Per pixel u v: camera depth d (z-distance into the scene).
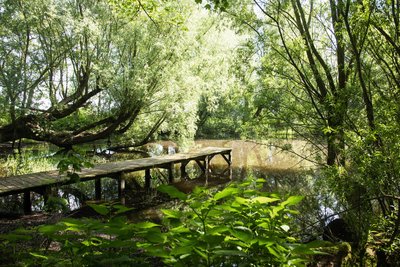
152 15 7.06
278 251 1.33
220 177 14.63
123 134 19.39
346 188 4.73
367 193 4.66
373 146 4.63
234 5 8.35
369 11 5.19
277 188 10.52
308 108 7.53
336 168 4.84
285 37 8.52
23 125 14.48
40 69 14.70
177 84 15.60
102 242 1.36
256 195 1.66
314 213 6.12
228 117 27.78
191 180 14.03
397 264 4.67
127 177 14.29
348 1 5.50
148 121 18.17
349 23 6.00
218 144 26.36
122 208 1.35
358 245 5.11
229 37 19.12
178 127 17.58
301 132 8.03
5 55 13.30
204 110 26.78
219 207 1.38
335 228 5.74
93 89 17.27
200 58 16.55
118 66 15.30
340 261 4.55
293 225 5.48
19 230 1.46
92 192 11.65
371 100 5.47
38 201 10.06
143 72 14.59
